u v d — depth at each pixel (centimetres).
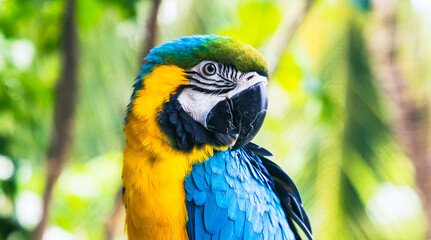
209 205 342
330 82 802
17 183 681
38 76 691
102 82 760
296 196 396
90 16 545
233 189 353
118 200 609
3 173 683
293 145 820
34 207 712
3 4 605
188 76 354
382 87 898
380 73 918
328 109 685
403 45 894
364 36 805
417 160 948
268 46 607
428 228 987
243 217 351
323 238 776
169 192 334
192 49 355
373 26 897
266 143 848
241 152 391
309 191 794
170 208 334
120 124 798
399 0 873
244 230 350
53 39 611
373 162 792
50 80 690
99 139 812
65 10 538
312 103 754
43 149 729
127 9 514
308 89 658
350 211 780
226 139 359
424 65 899
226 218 345
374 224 791
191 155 347
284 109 854
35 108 700
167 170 336
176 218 335
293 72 652
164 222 335
